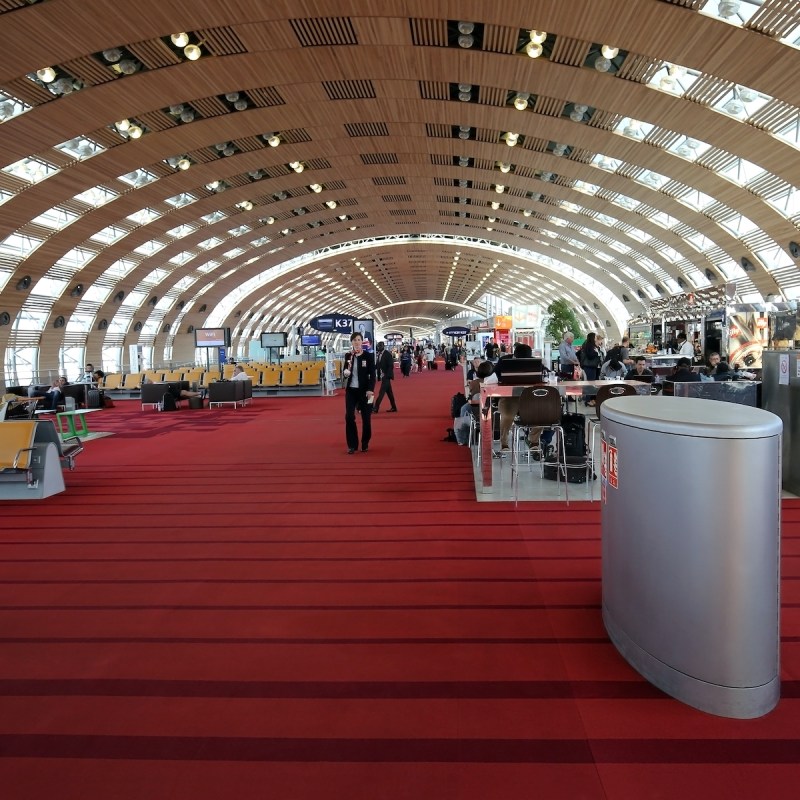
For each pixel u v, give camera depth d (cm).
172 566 388
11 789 185
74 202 2233
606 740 201
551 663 253
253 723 216
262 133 1927
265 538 445
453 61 1420
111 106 1553
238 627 297
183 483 647
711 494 207
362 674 249
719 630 209
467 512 496
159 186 2297
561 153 2078
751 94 1355
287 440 955
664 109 1484
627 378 997
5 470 579
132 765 195
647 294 3753
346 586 346
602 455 270
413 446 856
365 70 1477
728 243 2412
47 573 380
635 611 242
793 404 520
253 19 1214
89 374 2084
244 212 2962
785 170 1581
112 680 249
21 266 2408
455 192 2848
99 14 1149
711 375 1001
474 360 1434
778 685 218
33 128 1577
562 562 375
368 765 192
